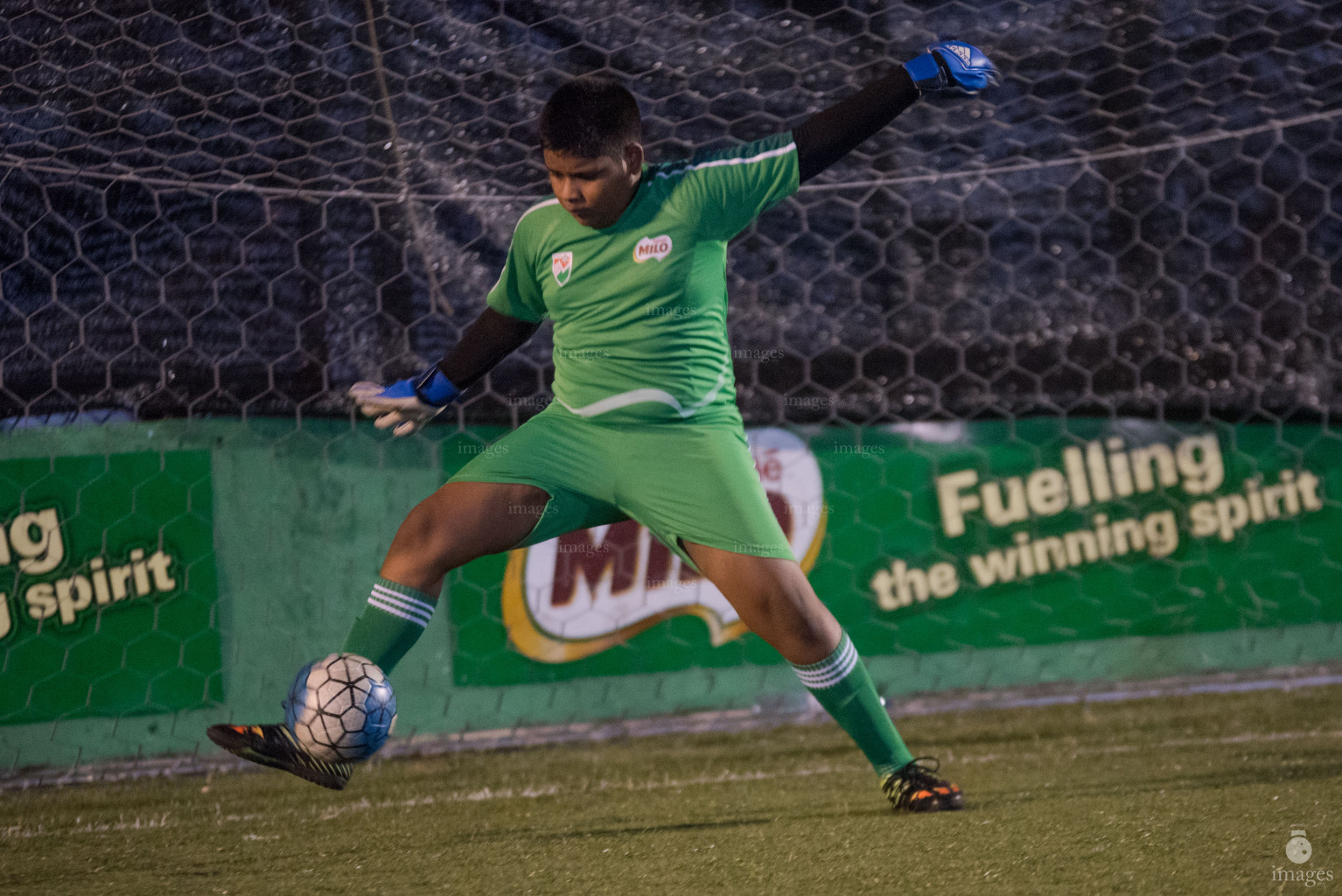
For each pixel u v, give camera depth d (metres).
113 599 14.24
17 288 14.47
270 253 15.16
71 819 11.95
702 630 15.52
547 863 8.61
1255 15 16.09
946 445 15.96
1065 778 11.32
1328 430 16.41
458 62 15.54
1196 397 16.31
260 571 14.70
